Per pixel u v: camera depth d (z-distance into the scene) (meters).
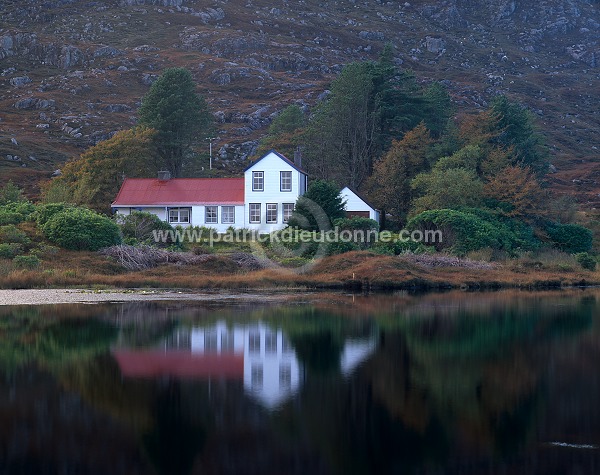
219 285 56.91
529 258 74.44
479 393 22.77
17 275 53.53
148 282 56.47
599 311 43.38
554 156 172.38
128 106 187.75
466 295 53.91
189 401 21.41
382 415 20.27
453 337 33.16
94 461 16.64
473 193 82.50
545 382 24.31
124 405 20.92
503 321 38.59
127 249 63.19
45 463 16.48
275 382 23.84
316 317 39.34
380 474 16.03
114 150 95.00
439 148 96.19
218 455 17.09
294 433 18.66
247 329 34.75
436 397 22.22
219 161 144.50
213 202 82.56
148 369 25.55
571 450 17.70
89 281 55.56
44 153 143.75
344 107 107.00
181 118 114.69
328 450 17.48
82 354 27.95
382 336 33.12
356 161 107.31
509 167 86.50
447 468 16.47
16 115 175.25
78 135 162.50
